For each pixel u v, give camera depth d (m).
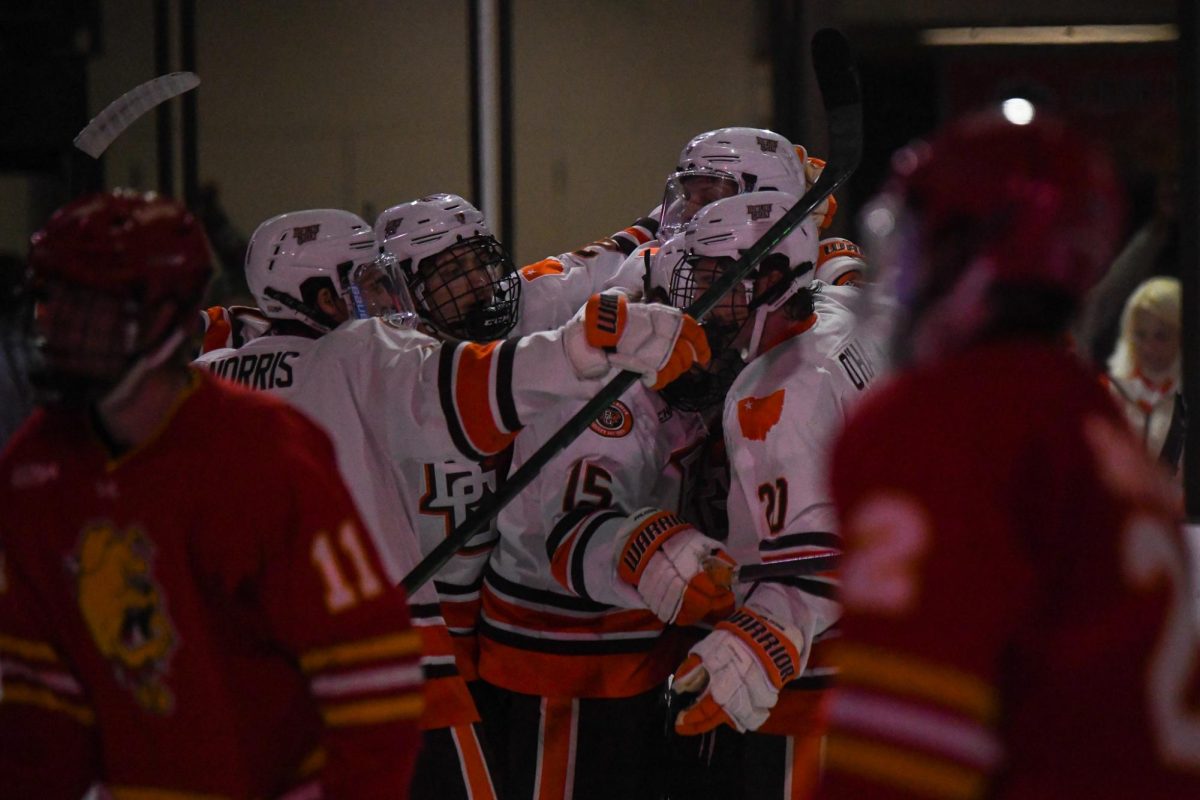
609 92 21.20
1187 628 4.01
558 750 9.50
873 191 20.38
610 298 7.64
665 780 9.81
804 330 8.79
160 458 5.29
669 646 9.88
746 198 9.18
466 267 9.66
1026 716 3.99
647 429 9.41
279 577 5.30
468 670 10.14
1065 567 3.97
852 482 4.11
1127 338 15.42
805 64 20.48
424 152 21.56
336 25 21.44
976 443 3.96
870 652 3.93
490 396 7.57
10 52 21.81
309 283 8.23
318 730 5.69
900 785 3.83
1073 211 4.23
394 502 7.93
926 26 20.12
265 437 5.33
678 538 8.53
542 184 21.44
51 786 5.72
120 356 5.27
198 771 5.49
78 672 5.66
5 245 22.36
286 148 21.72
